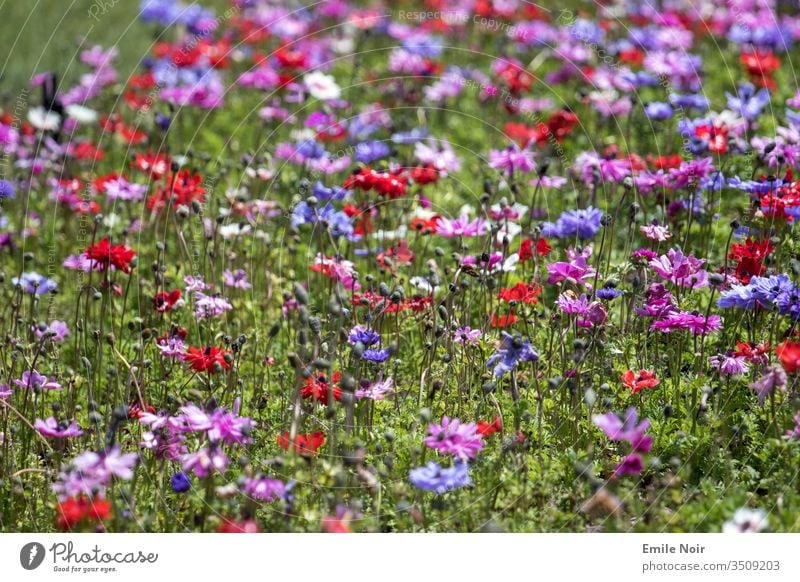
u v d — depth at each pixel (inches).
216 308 288.2
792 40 542.3
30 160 413.7
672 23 549.0
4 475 241.8
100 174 443.2
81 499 225.1
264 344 312.3
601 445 251.4
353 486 233.5
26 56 590.9
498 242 325.1
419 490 228.5
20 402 273.0
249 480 211.5
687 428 251.0
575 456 239.6
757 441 244.5
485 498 227.6
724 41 568.1
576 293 271.6
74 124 459.8
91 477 208.2
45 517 237.3
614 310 300.7
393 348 244.5
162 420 218.1
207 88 462.3
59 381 275.9
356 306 298.5
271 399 276.4
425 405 262.1
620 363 269.7
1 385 253.6
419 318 299.0
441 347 280.4
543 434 253.4
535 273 294.8
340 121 416.2
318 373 257.6
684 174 303.7
